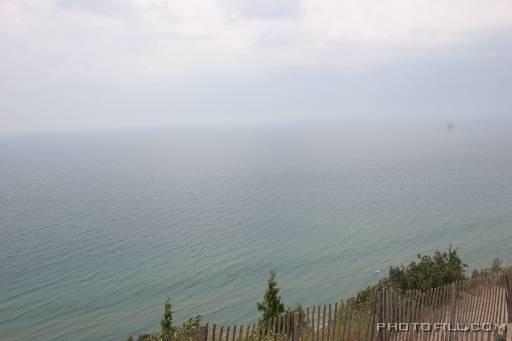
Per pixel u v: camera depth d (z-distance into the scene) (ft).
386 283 66.49
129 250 207.21
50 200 352.69
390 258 187.01
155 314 138.82
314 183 419.74
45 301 149.18
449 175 437.99
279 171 517.14
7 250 207.92
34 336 126.21
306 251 200.95
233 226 250.57
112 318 136.67
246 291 155.53
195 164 620.08
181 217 278.67
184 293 155.63
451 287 40.68
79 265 185.78
